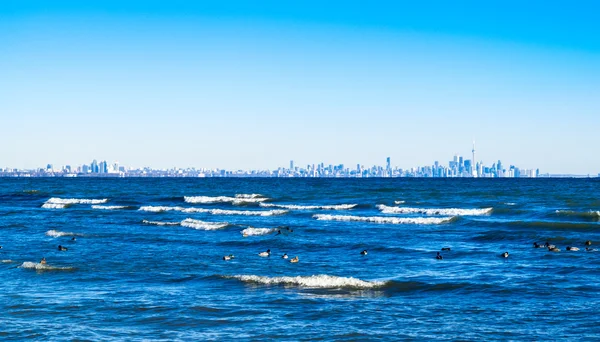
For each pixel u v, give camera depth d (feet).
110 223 144.56
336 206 197.16
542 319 54.34
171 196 268.62
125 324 53.42
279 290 66.74
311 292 65.77
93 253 94.43
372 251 96.84
